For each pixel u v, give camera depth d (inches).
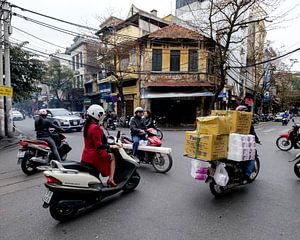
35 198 185.8
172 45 837.2
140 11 928.9
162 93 813.9
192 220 147.7
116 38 893.2
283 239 126.6
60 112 705.6
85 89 1302.9
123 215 154.9
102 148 164.7
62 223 145.4
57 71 1326.3
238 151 179.3
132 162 195.2
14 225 143.2
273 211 160.1
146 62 840.3
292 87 2094.0
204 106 852.0
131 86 922.1
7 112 530.6
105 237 129.4
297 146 383.2
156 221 146.7
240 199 180.9
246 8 646.5
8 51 510.6
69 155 336.8
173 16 1082.7
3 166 286.5
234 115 188.2
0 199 183.8
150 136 282.0
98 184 167.5
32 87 668.1
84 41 1176.8
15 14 429.1
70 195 150.5
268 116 1421.0
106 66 914.7
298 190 200.4
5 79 512.4
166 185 213.0
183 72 834.2
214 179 181.3
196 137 181.3
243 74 1151.6
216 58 740.7
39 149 257.3
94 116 166.6
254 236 129.6
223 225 141.6
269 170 264.4
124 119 832.3
